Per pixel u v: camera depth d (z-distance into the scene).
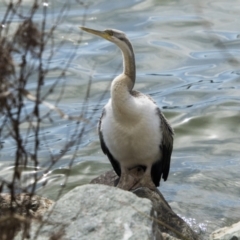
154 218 9.55
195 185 14.75
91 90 19.48
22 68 7.25
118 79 12.22
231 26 23.59
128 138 12.32
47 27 21.98
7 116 7.33
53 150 16.27
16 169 7.59
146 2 25.20
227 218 13.22
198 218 13.20
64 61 20.70
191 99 19.30
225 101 19.03
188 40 22.83
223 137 17.11
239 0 25.61
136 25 23.69
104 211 9.38
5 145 16.11
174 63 21.50
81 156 16.08
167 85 20.17
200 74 20.81
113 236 9.04
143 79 20.53
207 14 24.56
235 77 20.56
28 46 7.08
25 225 7.80
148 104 12.32
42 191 14.27
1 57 6.89
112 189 9.70
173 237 10.30
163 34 23.20
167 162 13.05
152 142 12.39
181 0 25.47
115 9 24.53
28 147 16.30
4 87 6.89
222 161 15.89
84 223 9.21
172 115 18.31
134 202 9.53
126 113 12.10
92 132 17.19
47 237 8.92
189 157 16.14
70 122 17.61
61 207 9.44
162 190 14.53
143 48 22.28
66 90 19.33
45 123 17.47
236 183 14.79
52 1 24.03
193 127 17.67
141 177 12.99
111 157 12.99
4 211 8.73
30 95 6.99
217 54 21.95
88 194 9.61
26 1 22.95
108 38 12.57
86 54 21.33
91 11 24.17
